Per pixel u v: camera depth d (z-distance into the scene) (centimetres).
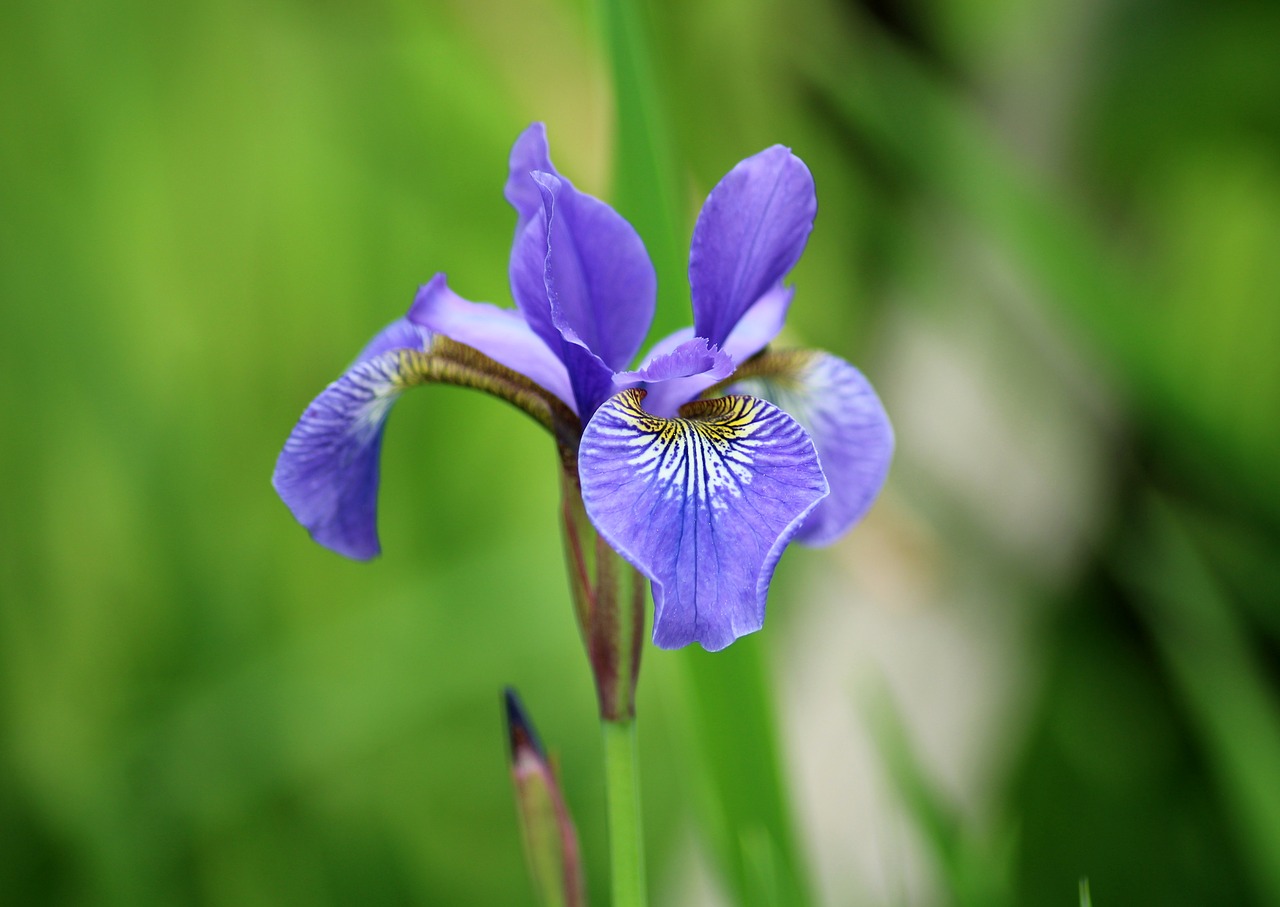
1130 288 61
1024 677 63
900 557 59
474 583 69
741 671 55
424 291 52
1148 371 61
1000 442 63
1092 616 68
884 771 58
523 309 52
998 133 66
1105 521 65
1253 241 70
